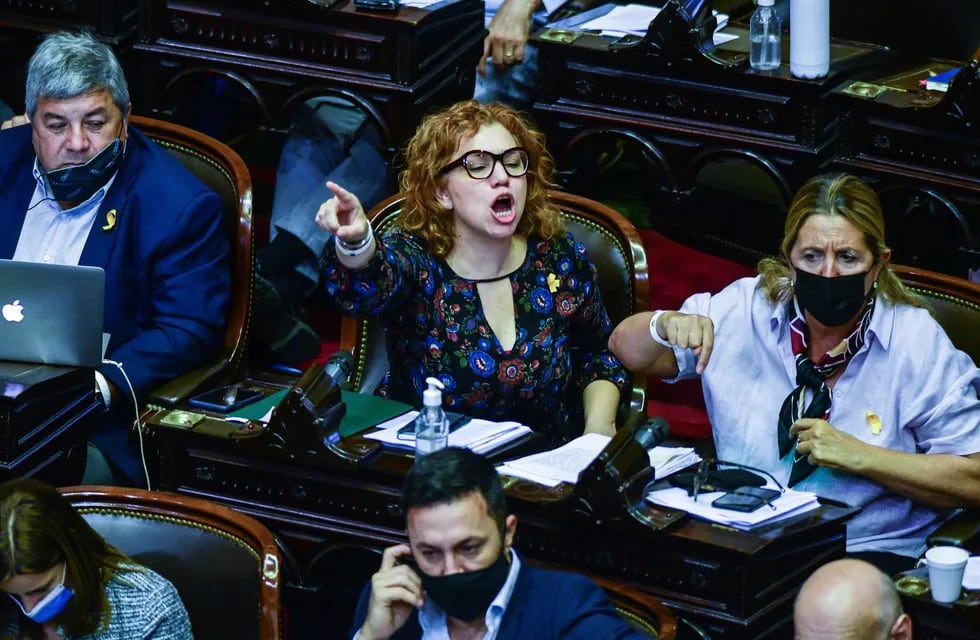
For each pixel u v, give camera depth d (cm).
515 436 1444
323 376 1430
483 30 2106
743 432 1480
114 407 1616
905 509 1446
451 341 1517
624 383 1598
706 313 1499
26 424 1411
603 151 2312
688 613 1297
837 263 1393
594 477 1305
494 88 2173
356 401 1500
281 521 1454
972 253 1769
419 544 1106
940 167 1764
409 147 1523
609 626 1099
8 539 1169
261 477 1455
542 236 1548
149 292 1678
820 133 1812
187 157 1752
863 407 1445
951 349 1438
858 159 1808
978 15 1934
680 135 1877
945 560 1242
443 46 1994
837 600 1090
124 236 1672
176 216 1667
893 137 1781
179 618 1232
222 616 1274
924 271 1517
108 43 2028
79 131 1645
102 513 1299
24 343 1466
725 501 1323
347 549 1442
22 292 1453
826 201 1393
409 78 1911
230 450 1455
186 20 1972
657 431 1332
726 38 1930
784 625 1326
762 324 1470
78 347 1462
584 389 1598
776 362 1468
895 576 1289
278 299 1884
